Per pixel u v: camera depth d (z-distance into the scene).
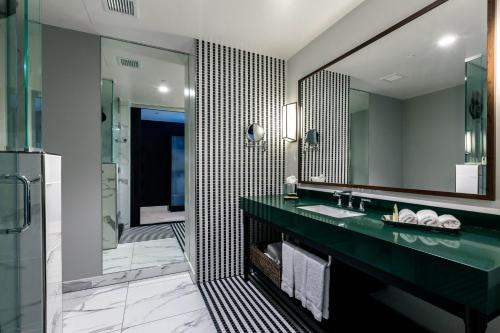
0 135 1.11
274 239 2.70
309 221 1.44
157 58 2.60
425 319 1.42
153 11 1.87
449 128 1.31
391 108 1.59
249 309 1.92
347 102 1.91
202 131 2.35
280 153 2.70
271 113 2.65
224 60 2.41
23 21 1.10
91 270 2.26
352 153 1.87
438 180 1.36
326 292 1.48
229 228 2.49
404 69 1.52
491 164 1.14
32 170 1.14
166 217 4.76
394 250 0.96
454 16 1.28
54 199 1.32
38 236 1.16
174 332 1.66
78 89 2.18
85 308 1.93
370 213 1.59
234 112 2.47
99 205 2.28
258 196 2.50
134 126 3.78
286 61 2.71
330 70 2.06
